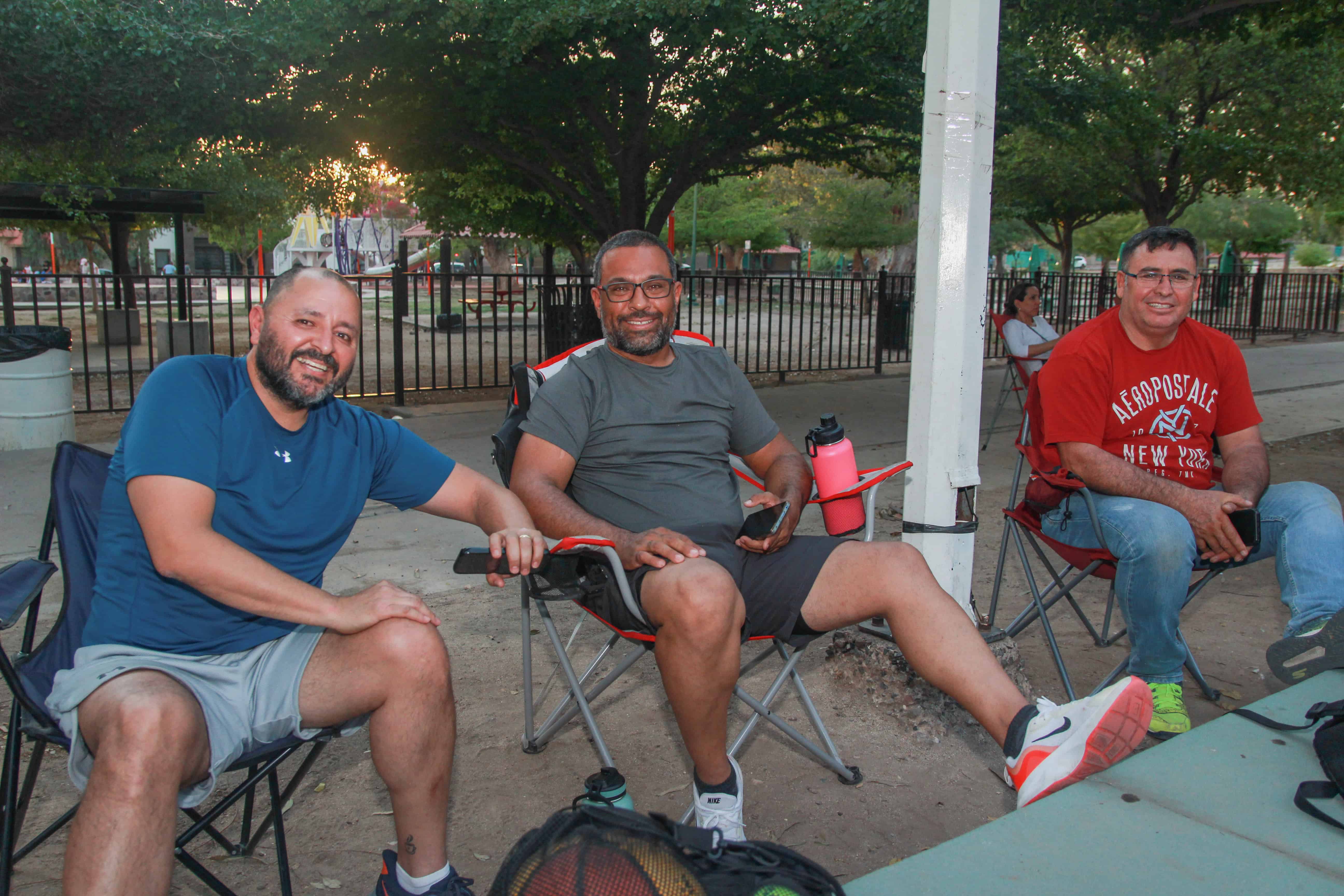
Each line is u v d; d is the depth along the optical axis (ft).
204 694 6.23
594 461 9.05
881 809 8.93
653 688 11.56
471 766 9.69
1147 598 9.56
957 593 10.78
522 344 57.62
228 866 8.03
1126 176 60.70
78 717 5.81
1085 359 10.36
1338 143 52.70
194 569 6.23
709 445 9.19
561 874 4.32
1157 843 5.32
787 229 155.33
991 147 10.18
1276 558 9.95
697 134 36.09
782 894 4.50
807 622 8.43
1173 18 28.48
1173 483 9.80
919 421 10.64
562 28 25.76
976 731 10.44
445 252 52.95
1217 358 10.53
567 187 38.68
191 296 37.06
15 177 26.30
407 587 14.80
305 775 7.98
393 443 7.71
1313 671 8.24
